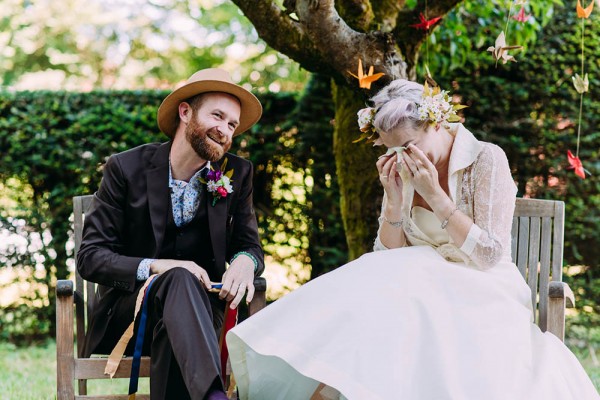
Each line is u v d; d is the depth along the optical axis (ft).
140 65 41.75
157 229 10.22
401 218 9.86
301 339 8.21
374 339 8.09
